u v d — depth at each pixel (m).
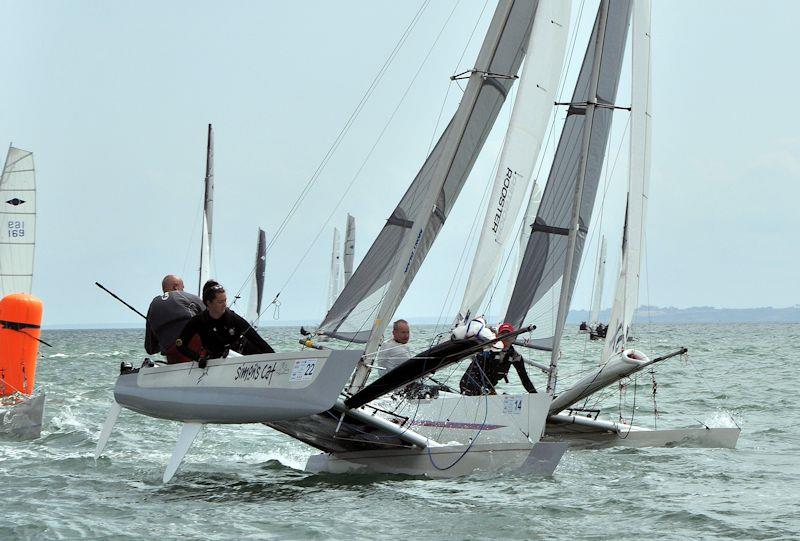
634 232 41.00
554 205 45.84
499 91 38.19
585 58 46.62
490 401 33.94
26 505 27.94
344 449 35.69
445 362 32.06
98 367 108.88
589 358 108.81
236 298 50.22
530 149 38.22
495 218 37.25
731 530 24.59
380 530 24.75
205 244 81.75
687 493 29.62
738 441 42.75
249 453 40.09
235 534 24.31
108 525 25.31
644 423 50.22
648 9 43.06
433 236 37.00
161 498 29.30
